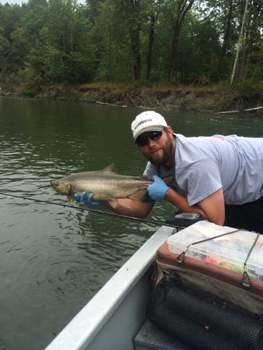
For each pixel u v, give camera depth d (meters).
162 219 6.59
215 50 37.38
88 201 3.40
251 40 30.97
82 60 45.31
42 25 59.34
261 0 31.28
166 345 2.22
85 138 14.90
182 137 2.94
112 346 2.08
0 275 4.73
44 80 49.84
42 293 4.41
